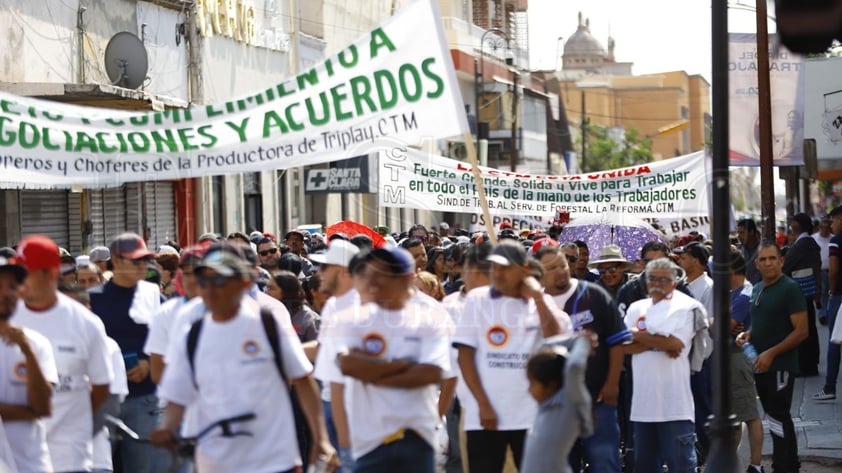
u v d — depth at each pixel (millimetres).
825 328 21812
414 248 11898
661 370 9188
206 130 7832
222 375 6270
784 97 16250
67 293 8156
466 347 7641
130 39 18484
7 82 15578
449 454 10188
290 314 9398
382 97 7996
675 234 20359
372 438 6816
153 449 8602
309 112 7949
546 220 21453
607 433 8789
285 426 6379
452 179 13508
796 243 15977
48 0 17578
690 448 9227
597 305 8719
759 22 15203
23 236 16438
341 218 32594
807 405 14156
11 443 6930
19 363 6918
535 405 7582
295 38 28578
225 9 23781
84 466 7266
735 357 10156
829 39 4297
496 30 43531
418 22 7969
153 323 7855
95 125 7695
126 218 17875
